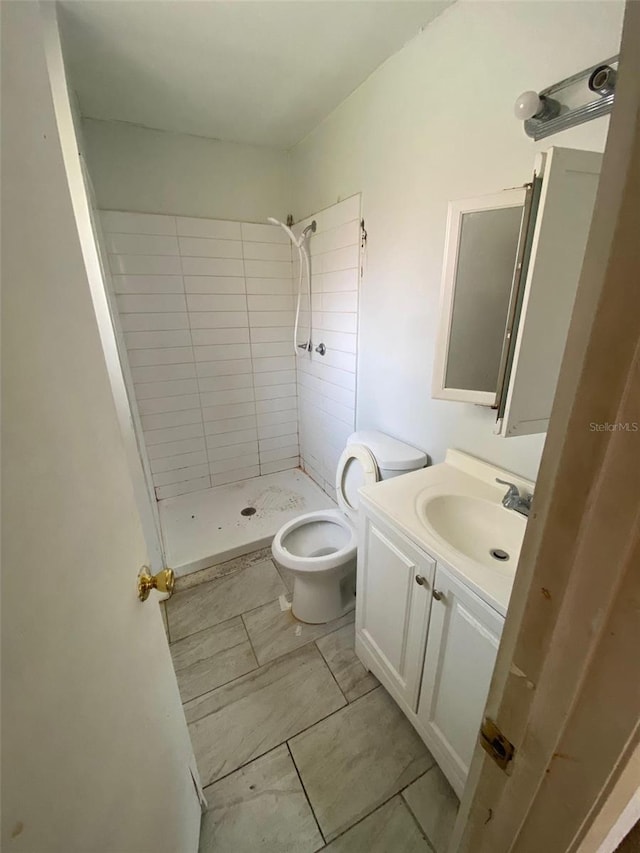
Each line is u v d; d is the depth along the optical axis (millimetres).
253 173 2205
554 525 299
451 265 1096
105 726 468
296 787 1061
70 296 488
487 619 817
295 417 2822
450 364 1194
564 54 866
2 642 298
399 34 1229
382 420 1787
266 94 1604
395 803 1025
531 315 875
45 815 335
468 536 1134
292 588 1817
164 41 1262
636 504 231
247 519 2275
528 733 344
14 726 306
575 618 284
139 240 2023
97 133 1825
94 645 456
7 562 312
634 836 362
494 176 1079
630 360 229
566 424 289
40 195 423
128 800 523
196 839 904
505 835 390
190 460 2529
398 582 1104
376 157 1521
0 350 321
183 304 2227
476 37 1047
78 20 1156
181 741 854
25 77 409
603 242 248
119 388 1414
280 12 1133
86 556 457
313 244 2109
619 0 760
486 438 1258
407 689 1144
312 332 2322
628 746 262
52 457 398
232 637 1553
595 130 849
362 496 1200
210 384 2445
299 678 1374
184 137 1993
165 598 1750
